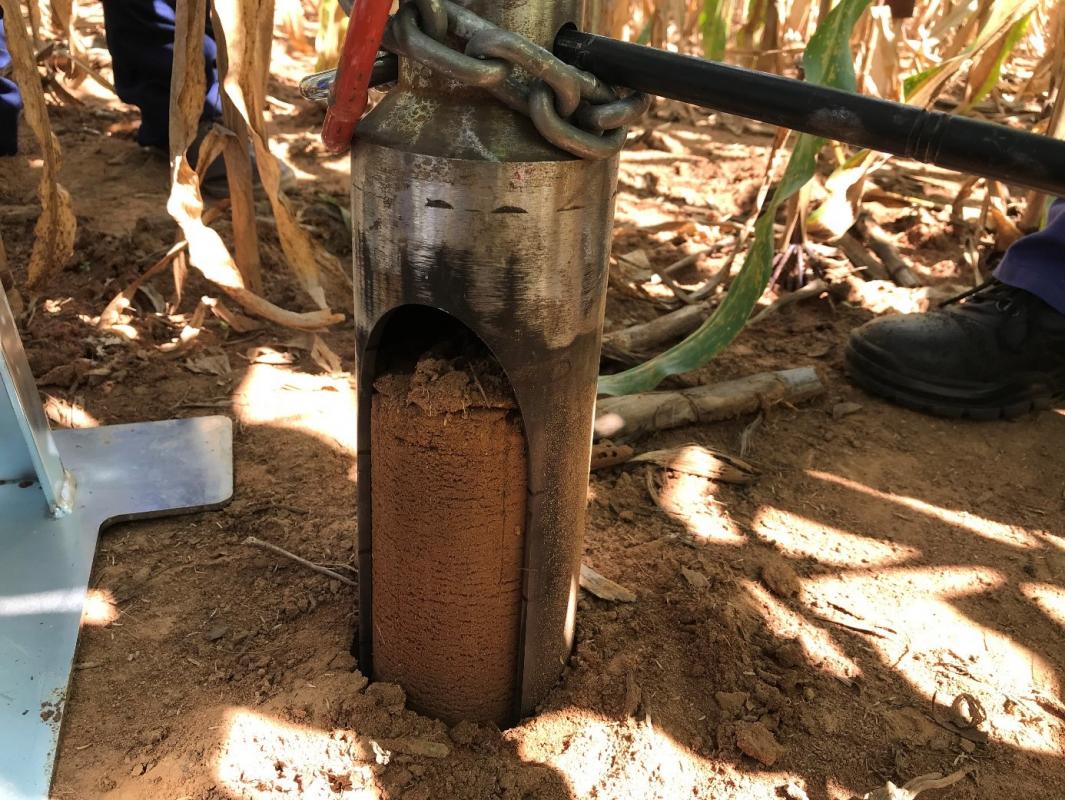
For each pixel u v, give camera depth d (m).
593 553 1.74
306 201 3.16
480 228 1.02
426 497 1.21
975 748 1.40
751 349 2.55
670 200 3.49
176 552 1.71
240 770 1.28
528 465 1.19
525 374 1.11
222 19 1.77
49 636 1.48
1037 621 1.67
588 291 1.12
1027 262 2.24
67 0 3.41
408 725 1.36
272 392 2.22
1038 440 2.24
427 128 1.01
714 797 1.30
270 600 1.60
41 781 1.25
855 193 2.89
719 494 1.97
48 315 2.41
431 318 1.32
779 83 0.93
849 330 2.65
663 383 2.35
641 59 0.98
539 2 0.99
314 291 2.04
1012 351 2.25
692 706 1.44
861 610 1.67
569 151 1.01
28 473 1.81
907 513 1.95
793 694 1.48
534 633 1.33
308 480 1.92
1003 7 2.17
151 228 2.86
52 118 3.86
